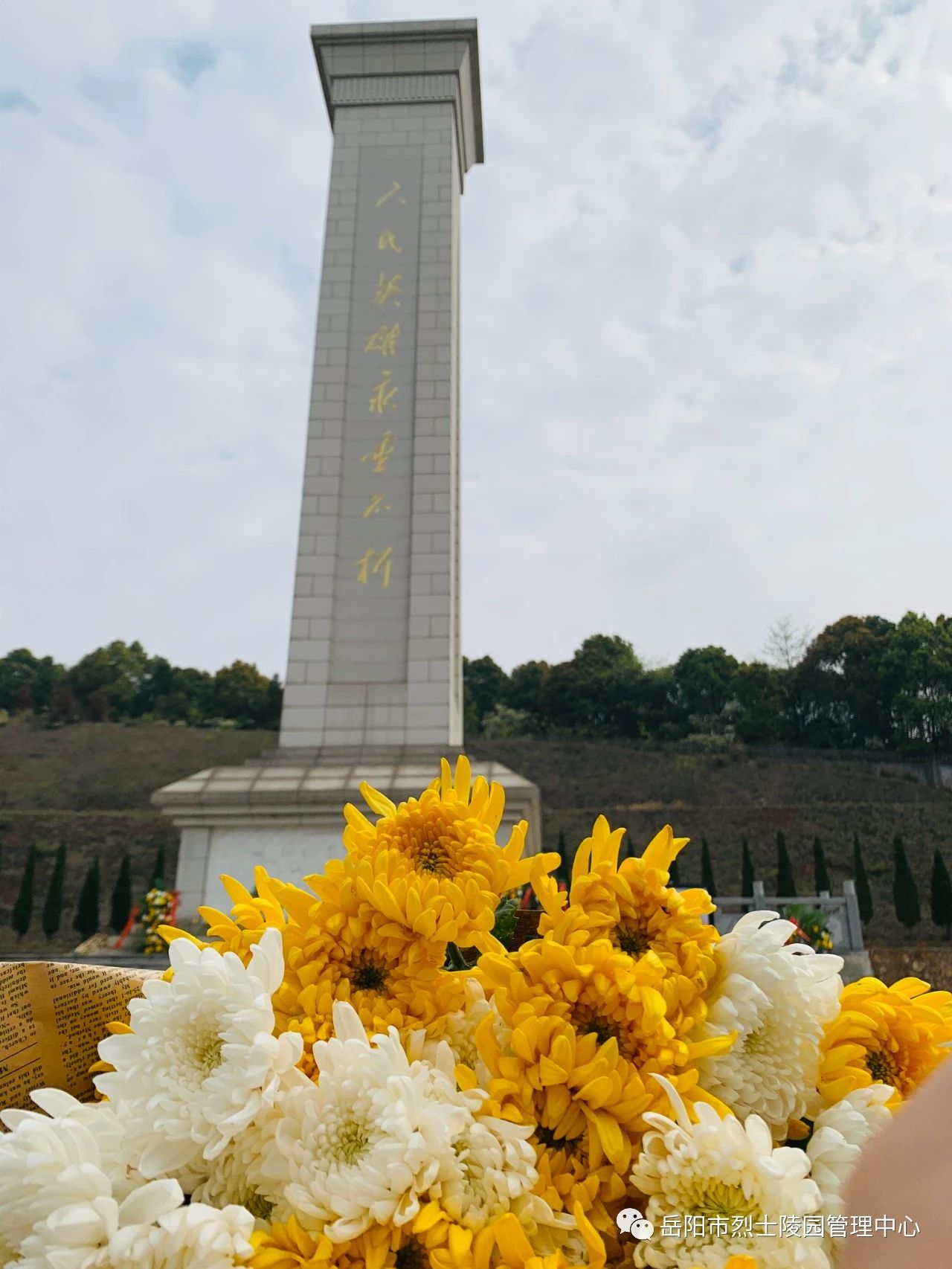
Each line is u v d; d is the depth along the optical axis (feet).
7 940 65.92
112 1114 3.27
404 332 39.81
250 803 29.48
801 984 3.22
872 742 99.09
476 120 48.91
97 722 114.01
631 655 117.08
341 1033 3.11
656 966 3.03
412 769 31.68
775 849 76.74
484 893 3.26
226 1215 2.58
